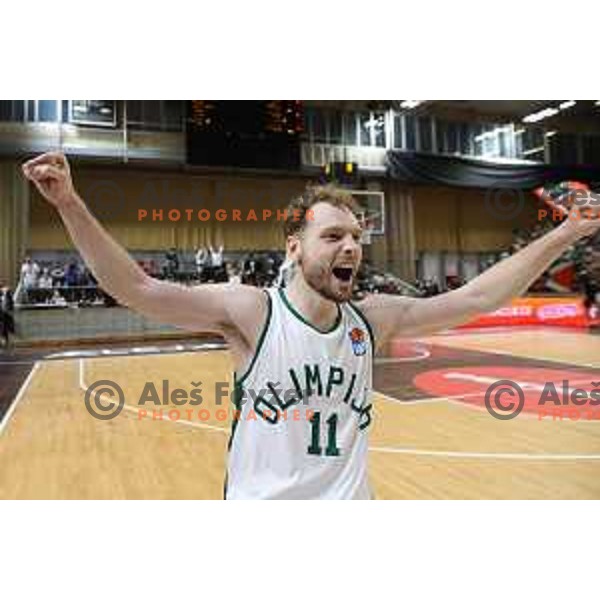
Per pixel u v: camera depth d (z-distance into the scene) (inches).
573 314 551.8
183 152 553.6
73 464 148.3
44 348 457.4
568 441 168.1
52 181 37.8
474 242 720.3
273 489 47.3
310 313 48.8
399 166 634.2
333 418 48.7
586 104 687.1
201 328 48.3
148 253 577.3
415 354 370.6
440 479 134.8
